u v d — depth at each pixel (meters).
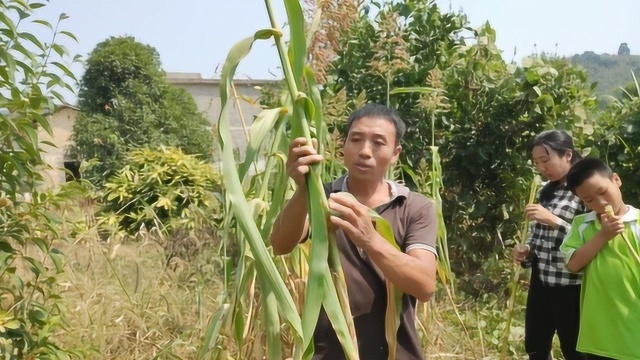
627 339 3.27
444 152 6.45
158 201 8.38
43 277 3.44
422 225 2.17
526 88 6.26
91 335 3.99
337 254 1.89
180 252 5.79
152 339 4.20
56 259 3.02
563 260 3.84
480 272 6.26
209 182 9.09
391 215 2.18
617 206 3.36
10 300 3.30
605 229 3.27
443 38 6.52
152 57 16.80
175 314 4.43
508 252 6.08
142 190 8.85
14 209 2.98
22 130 2.79
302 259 2.85
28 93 2.82
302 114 1.87
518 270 4.04
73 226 4.18
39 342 2.99
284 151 2.41
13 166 2.82
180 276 5.21
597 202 3.34
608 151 6.32
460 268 6.53
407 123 5.97
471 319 5.12
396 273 1.94
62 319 3.28
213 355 2.85
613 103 6.76
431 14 6.45
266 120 1.92
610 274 3.31
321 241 1.83
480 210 6.41
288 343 3.12
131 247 6.12
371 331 2.13
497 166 6.46
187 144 16.53
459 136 6.41
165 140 16.00
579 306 3.86
